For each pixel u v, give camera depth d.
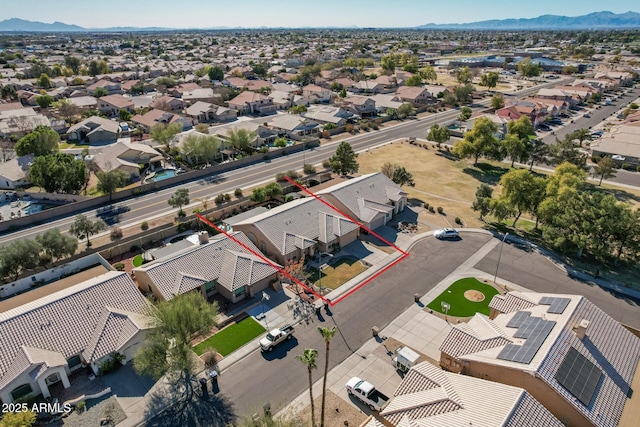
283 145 104.38
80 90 164.00
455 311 45.97
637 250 50.88
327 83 184.88
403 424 28.28
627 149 95.06
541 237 61.81
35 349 36.25
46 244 54.03
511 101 144.00
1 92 154.38
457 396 30.03
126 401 35.50
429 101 158.62
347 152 82.62
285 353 40.53
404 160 96.62
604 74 190.88
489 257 56.56
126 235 63.94
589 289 49.50
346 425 32.94
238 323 44.84
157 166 95.31
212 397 35.72
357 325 44.22
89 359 37.22
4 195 78.62
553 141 109.25
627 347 34.50
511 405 27.06
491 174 88.31
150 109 136.25
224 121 131.00
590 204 53.16
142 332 39.50
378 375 37.69
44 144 91.38
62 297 40.66
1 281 52.28
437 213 69.81
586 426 28.39
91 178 88.06
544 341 32.50
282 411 34.03
